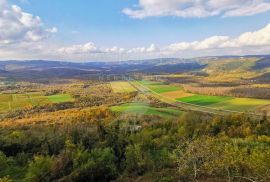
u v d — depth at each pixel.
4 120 118.25
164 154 52.91
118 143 57.12
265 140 69.50
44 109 143.50
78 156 47.19
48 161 46.12
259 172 33.53
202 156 37.12
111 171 45.97
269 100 152.62
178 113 118.19
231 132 84.44
